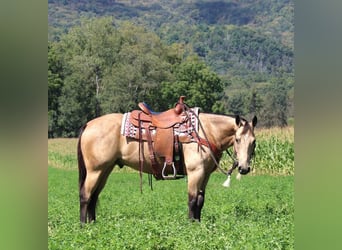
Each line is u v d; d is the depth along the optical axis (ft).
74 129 270.26
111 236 30.96
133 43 291.38
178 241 29.48
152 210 48.21
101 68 280.51
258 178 95.66
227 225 33.78
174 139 40.19
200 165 39.88
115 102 276.41
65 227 36.70
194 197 39.83
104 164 41.11
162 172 40.83
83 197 41.09
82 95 273.95
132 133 40.83
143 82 279.28
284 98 251.80
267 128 114.42
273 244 29.01
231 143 40.50
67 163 150.82
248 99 259.60
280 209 46.55
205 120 40.50
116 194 70.69
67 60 281.54
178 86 277.03
